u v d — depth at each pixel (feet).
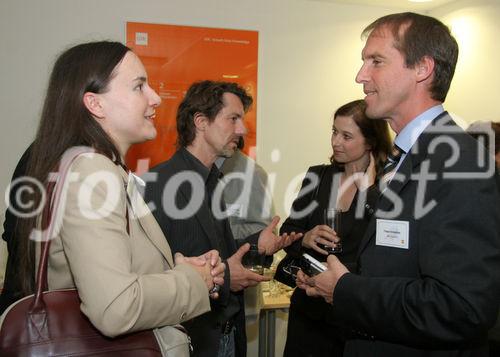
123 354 2.82
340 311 3.58
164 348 2.96
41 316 2.77
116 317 2.53
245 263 5.12
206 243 4.81
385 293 3.31
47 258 2.83
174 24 9.32
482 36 9.21
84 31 8.86
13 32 8.54
